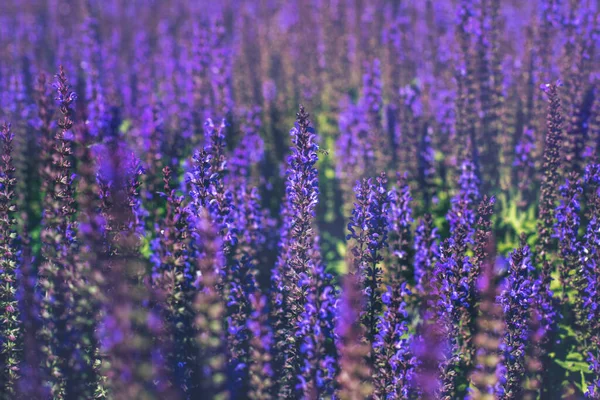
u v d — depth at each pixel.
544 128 16.52
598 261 11.84
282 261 12.00
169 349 10.22
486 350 10.48
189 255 10.96
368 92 18.11
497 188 17.16
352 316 9.43
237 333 11.07
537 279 12.67
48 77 19.83
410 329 13.05
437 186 17.78
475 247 12.06
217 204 10.85
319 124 22.16
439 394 11.01
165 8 28.59
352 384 8.98
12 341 10.84
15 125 17.64
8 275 11.04
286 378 10.74
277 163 18.25
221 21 18.89
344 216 17.55
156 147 15.87
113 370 8.80
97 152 11.44
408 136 17.80
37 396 10.34
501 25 18.75
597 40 17.28
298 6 27.97
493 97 17.42
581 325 12.77
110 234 10.52
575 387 12.55
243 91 20.62
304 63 24.34
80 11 27.45
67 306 10.53
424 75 21.52
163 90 22.08
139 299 9.94
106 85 21.27
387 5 24.67
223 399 10.25
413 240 14.09
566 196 13.07
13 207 11.23
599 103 15.82
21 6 29.22
